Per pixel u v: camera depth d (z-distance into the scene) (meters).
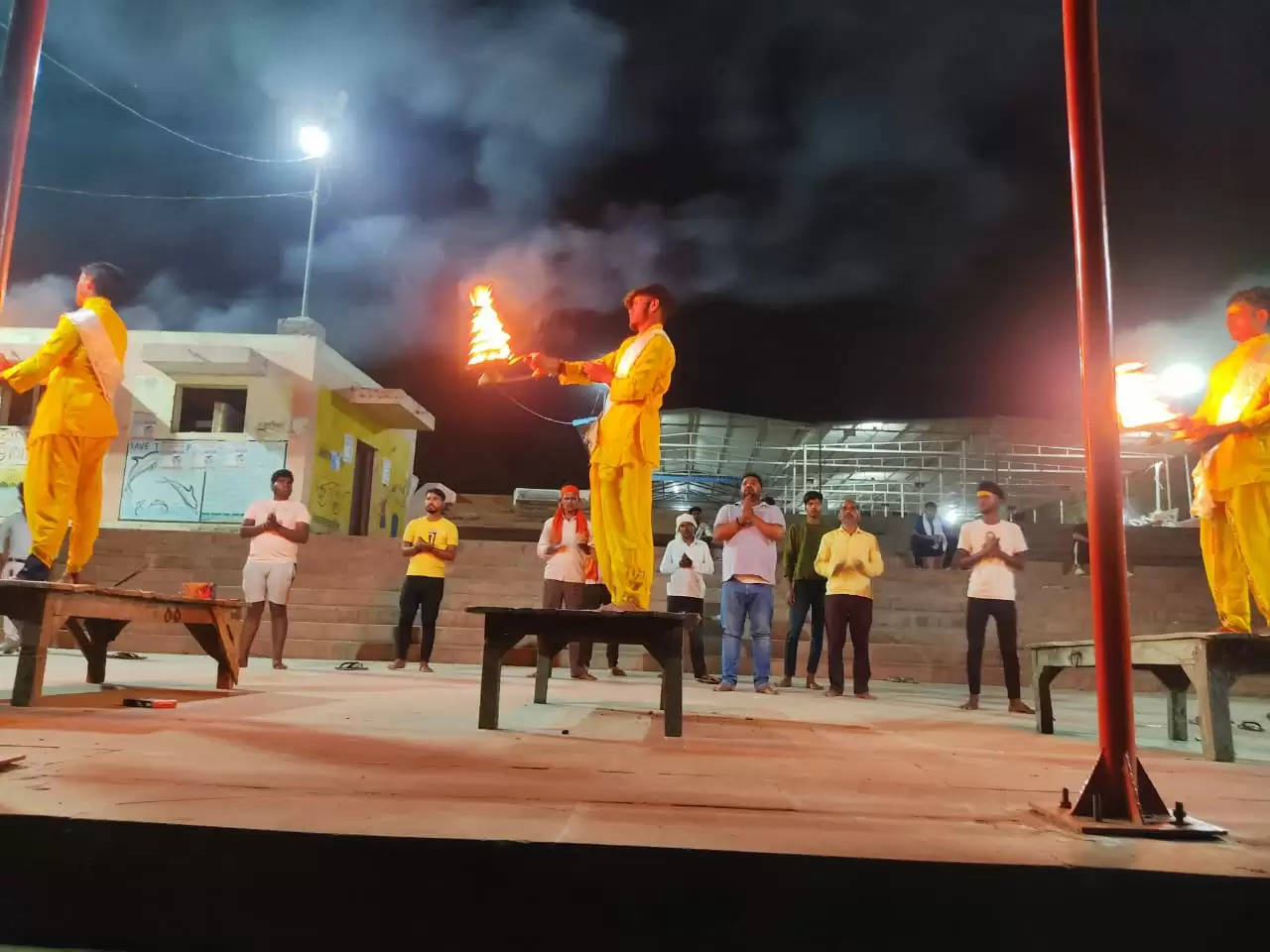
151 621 5.38
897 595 14.03
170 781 2.62
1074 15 2.85
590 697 6.97
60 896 2.13
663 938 2.05
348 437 19.73
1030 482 27.36
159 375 18.05
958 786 3.11
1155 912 2.03
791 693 8.93
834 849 2.12
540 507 24.23
